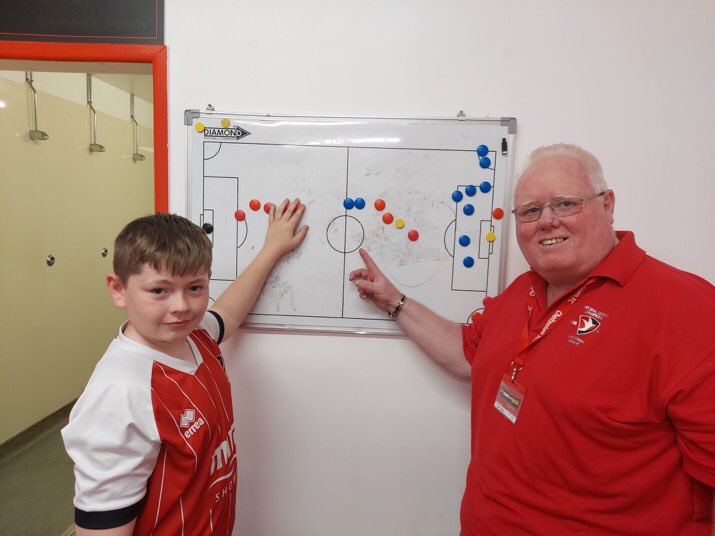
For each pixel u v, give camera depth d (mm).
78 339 2725
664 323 709
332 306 1203
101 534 653
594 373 747
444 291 1193
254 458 1247
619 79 1134
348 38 1144
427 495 1252
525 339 873
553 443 791
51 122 2391
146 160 3291
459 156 1155
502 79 1145
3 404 2209
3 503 1826
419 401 1229
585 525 781
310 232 1186
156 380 729
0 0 1129
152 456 707
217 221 1183
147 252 705
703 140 1138
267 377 1229
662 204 1153
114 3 1134
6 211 2156
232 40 1145
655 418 714
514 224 1176
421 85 1150
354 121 1151
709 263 1159
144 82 2725
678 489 735
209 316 1001
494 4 1129
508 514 847
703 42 1119
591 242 796
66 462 2148
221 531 869
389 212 1177
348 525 1265
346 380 1228
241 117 1153
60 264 2537
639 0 1116
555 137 1151
